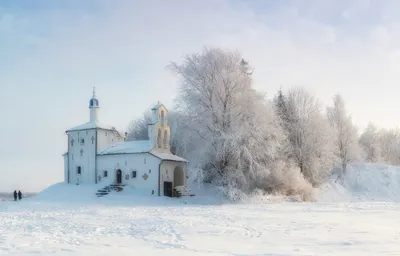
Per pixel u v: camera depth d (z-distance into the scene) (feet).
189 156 225.15
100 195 201.87
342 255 55.47
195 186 214.90
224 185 193.26
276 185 202.80
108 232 81.41
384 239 70.64
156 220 105.09
